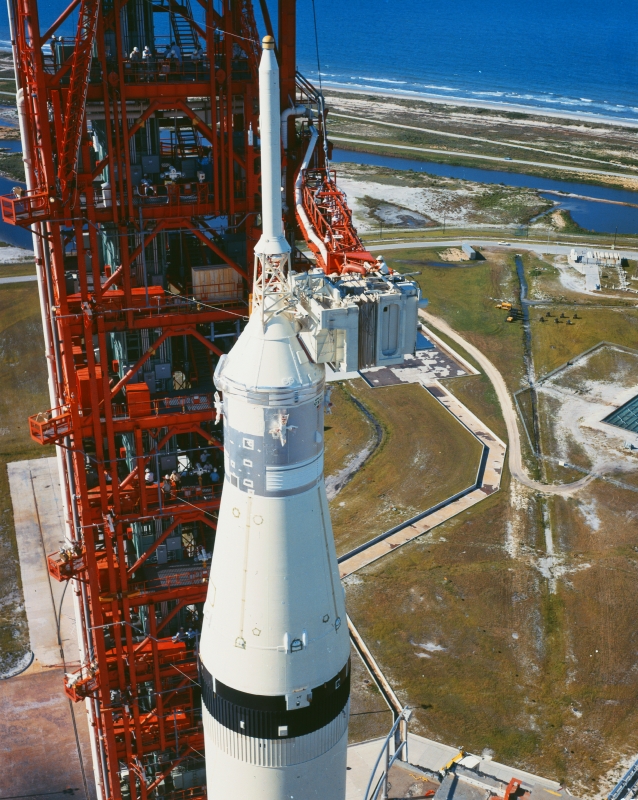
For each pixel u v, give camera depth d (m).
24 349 127.75
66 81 40.97
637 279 159.75
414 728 66.69
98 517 46.75
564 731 66.75
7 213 40.28
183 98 42.75
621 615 78.56
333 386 118.25
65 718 68.12
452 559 85.88
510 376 123.00
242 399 28.98
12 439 106.81
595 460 104.25
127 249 43.56
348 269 34.75
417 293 30.12
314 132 45.88
